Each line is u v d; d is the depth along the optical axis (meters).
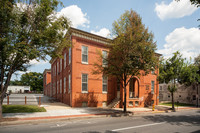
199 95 31.66
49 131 7.36
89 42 18.88
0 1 8.93
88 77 18.30
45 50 11.35
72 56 17.16
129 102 19.84
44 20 10.97
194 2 7.95
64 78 21.72
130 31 13.59
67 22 12.16
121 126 8.77
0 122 8.75
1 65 9.92
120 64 15.08
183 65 20.39
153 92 24.44
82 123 9.59
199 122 11.07
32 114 11.74
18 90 68.44
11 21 9.59
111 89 20.38
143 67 14.16
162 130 7.99
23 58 10.72
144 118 12.36
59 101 23.72
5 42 9.11
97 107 18.08
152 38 14.59
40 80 74.06
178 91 36.38
